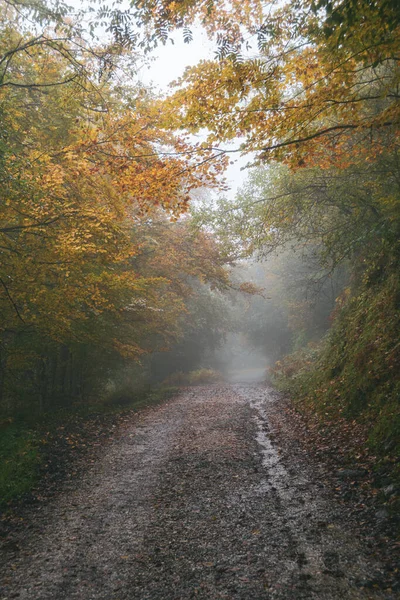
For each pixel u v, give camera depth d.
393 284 11.00
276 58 6.10
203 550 4.59
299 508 5.48
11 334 12.21
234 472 7.16
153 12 6.05
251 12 6.07
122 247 9.85
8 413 12.84
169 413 14.06
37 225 8.62
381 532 4.56
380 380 8.99
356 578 3.84
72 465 8.28
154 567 4.32
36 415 12.90
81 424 12.02
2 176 7.07
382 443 6.86
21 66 9.09
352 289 15.55
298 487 6.24
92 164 9.34
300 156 7.21
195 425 11.54
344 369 11.80
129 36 6.55
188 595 3.80
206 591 3.84
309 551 4.38
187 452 8.66
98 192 9.86
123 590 3.96
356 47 5.43
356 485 5.95
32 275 9.26
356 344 11.88
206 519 5.38
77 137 9.26
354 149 8.38
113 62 8.34
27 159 7.58
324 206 12.29
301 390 15.29
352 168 10.16
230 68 5.94
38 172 8.07
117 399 17.27
